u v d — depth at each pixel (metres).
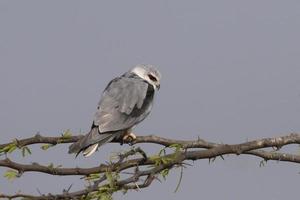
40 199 7.66
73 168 8.53
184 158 9.21
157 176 8.49
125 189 8.27
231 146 9.61
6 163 8.41
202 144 9.87
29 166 8.48
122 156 8.66
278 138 9.77
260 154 10.14
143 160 8.83
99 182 8.02
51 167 8.51
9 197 7.66
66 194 7.78
